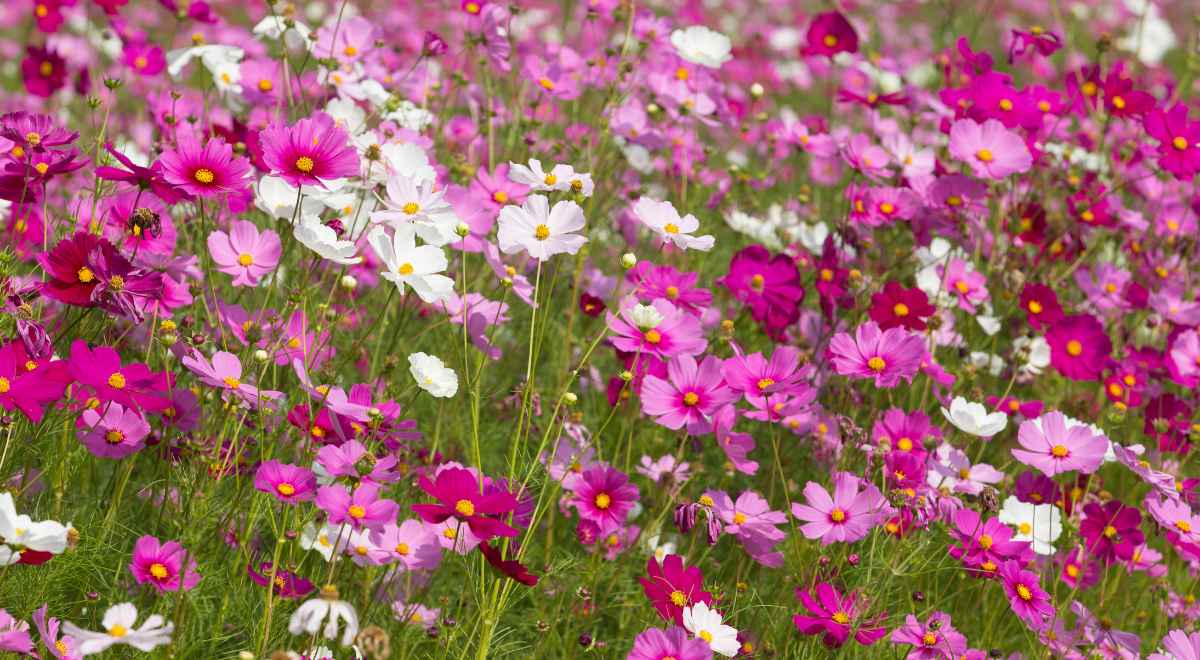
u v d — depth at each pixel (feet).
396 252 8.84
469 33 10.84
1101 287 10.93
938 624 8.92
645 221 9.14
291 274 9.89
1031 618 9.05
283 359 9.07
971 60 10.91
